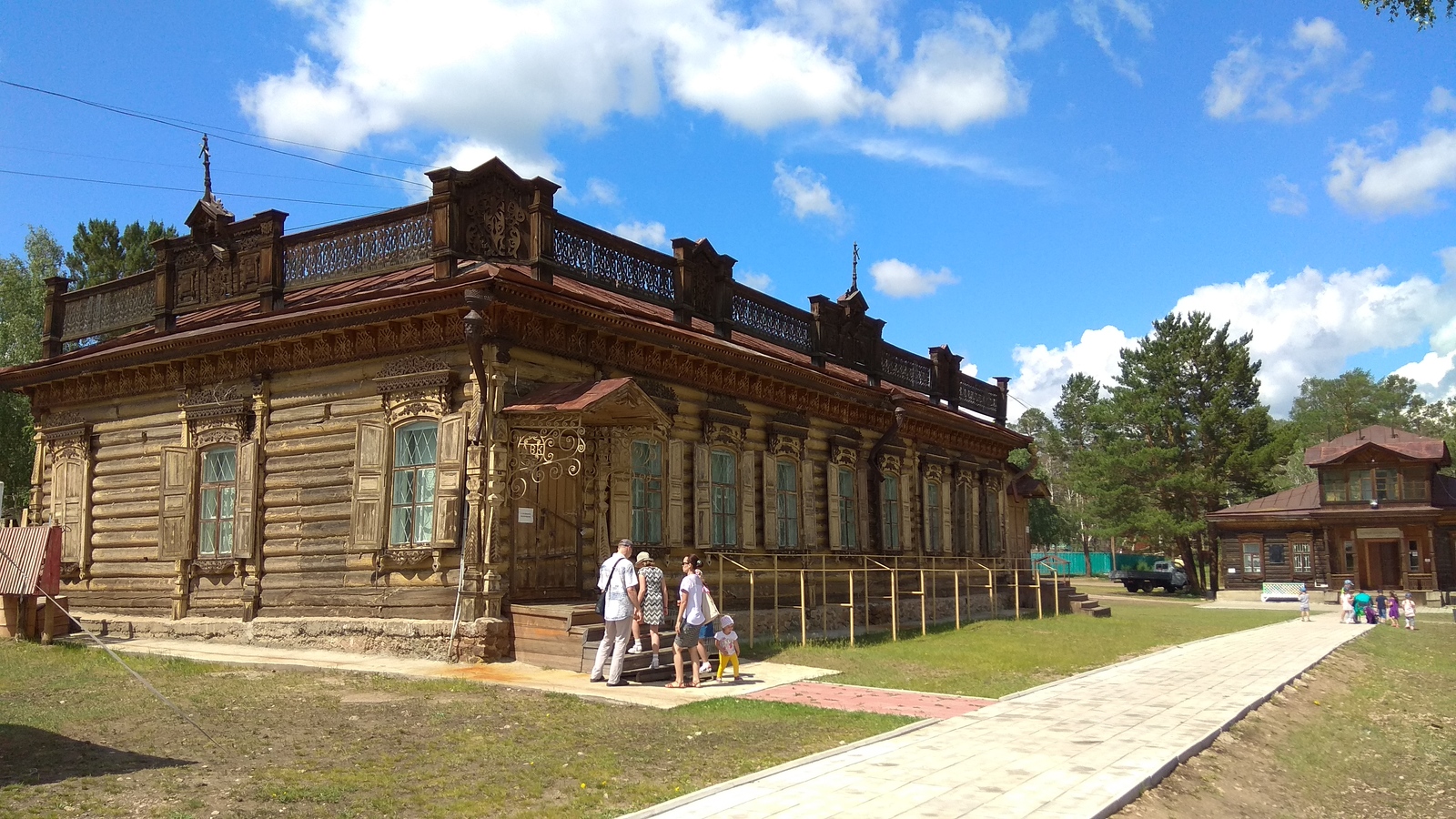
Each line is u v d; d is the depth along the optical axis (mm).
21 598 15648
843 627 20859
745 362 18500
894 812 6895
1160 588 59531
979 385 30984
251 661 13727
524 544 14773
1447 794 10141
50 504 19578
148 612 17641
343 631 14875
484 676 12641
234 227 17312
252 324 15891
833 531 21766
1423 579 46375
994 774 8109
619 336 15930
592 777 7926
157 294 18484
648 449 17203
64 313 20656
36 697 10844
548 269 14812
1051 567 32281
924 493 26266
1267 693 13281
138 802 6941
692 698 11539
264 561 16125
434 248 14555
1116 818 7238
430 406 14648
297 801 7082
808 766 8297
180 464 17188
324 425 15789
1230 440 52031
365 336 15422
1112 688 13508
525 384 14656
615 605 12375
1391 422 94188
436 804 7125
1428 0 12375
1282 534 50469
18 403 32781
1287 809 8852
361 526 14938
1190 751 9359
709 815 6773
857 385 22297
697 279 18500
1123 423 56094
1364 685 17094
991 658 16547
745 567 17281
